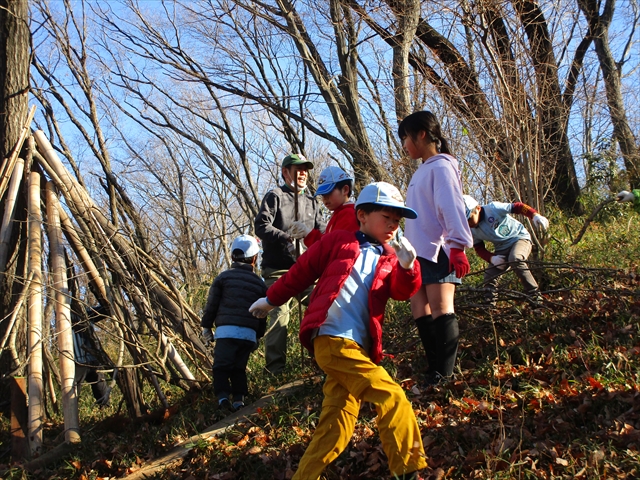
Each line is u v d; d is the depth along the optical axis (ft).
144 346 19.52
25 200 20.30
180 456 15.17
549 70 26.43
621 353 14.40
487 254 20.21
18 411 17.19
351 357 10.62
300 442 13.71
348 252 11.03
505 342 17.44
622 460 10.44
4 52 20.02
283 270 20.27
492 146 23.79
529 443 11.70
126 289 20.47
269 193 19.99
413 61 32.96
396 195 11.28
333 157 39.32
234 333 18.22
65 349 17.92
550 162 26.45
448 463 11.57
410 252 10.39
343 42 32.17
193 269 36.83
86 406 23.35
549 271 21.47
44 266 20.36
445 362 14.76
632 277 19.83
